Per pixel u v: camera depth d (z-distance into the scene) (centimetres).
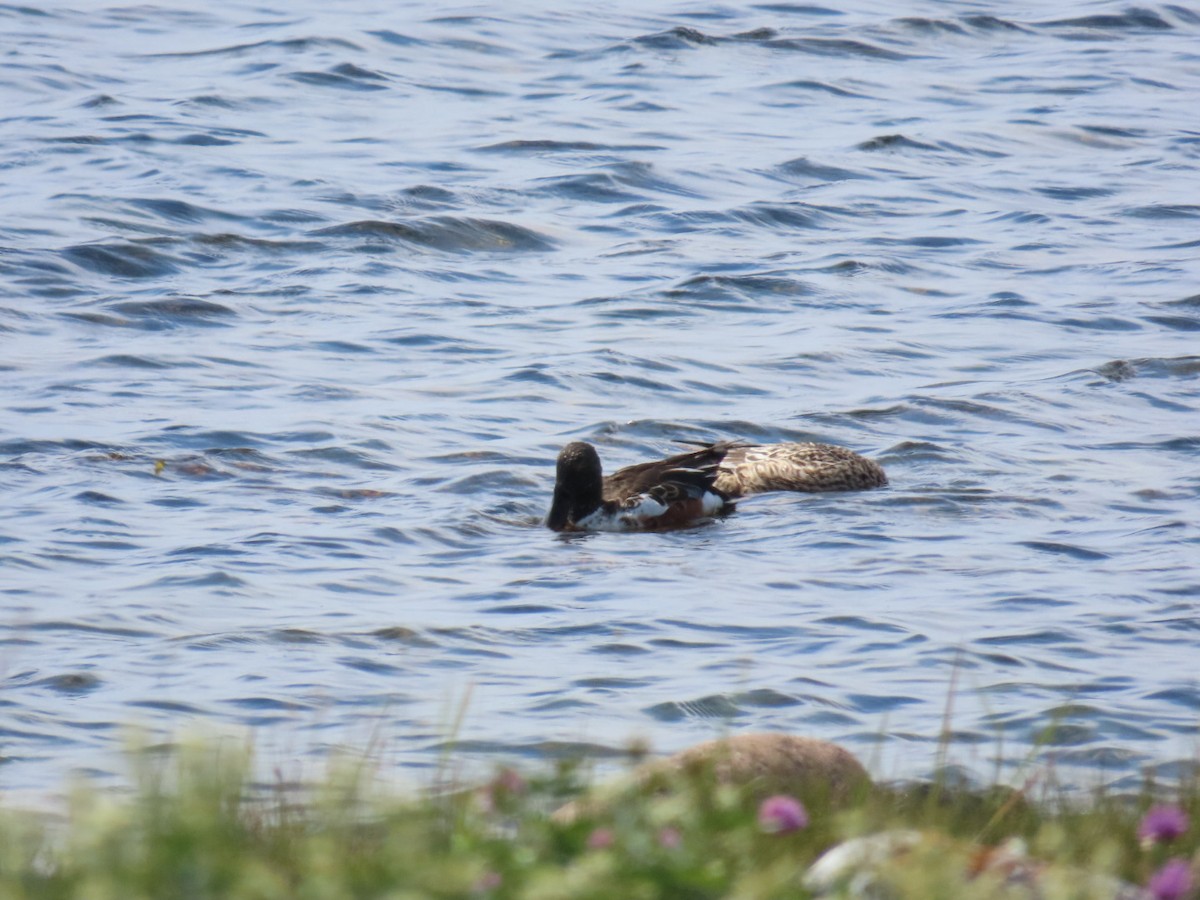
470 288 5219
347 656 2497
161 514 3209
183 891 1106
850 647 2583
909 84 8425
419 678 2416
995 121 7756
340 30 8800
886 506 3462
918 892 1226
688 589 2898
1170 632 2658
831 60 8794
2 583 2781
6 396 3953
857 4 10012
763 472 3606
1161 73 8831
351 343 4575
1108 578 2945
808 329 4856
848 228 6081
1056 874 1309
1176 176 6956
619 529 3309
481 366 4412
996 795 1725
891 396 4259
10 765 2006
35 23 8831
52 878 1240
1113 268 5584
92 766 2008
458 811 1377
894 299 5216
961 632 2659
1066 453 3809
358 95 7731
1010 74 8719
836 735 2209
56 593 2745
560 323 4862
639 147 7006
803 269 5506
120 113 7162
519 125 7319
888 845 1348
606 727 2216
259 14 9262
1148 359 4553
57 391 4006
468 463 3659
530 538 3231
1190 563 3025
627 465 3766
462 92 7888
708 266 5531
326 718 2225
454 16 9231
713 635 2641
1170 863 1436
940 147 7269
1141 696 2366
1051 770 1962
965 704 2334
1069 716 2278
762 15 9650
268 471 3522
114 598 2728
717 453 3581
